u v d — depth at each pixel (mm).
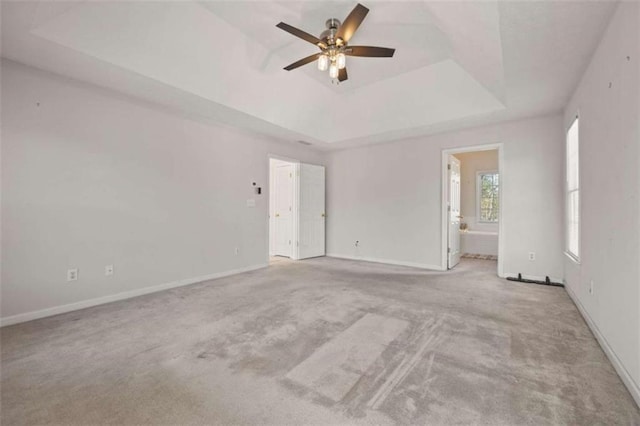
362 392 1682
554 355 2082
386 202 5723
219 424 1441
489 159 7320
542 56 2492
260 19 2779
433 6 2305
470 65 3127
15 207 2695
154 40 2723
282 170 6406
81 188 3102
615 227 1971
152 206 3709
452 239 5277
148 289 3662
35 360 2027
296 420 1465
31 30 2240
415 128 4707
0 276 2615
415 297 3453
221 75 3379
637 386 1585
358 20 2316
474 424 1427
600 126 2301
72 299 3035
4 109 2637
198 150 4238
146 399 1623
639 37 1615
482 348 2189
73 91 3035
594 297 2439
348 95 4629
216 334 2451
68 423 1441
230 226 4715
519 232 4301
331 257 6422
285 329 2545
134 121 3521
